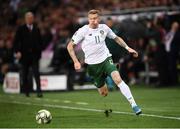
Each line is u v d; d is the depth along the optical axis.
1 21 75.75
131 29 56.44
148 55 59.41
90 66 31.45
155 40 57.44
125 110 35.78
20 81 54.16
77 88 56.97
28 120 31.41
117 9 64.06
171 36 57.09
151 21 58.53
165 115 32.34
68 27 64.31
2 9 77.19
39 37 47.66
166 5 61.75
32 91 54.25
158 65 57.19
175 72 57.59
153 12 59.69
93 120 30.77
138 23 57.31
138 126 27.80
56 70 62.00
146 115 32.31
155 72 60.03
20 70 54.28
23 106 39.81
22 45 47.78
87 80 59.84
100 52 31.25
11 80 55.62
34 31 47.56
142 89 54.81
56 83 56.00
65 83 56.25
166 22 58.78
